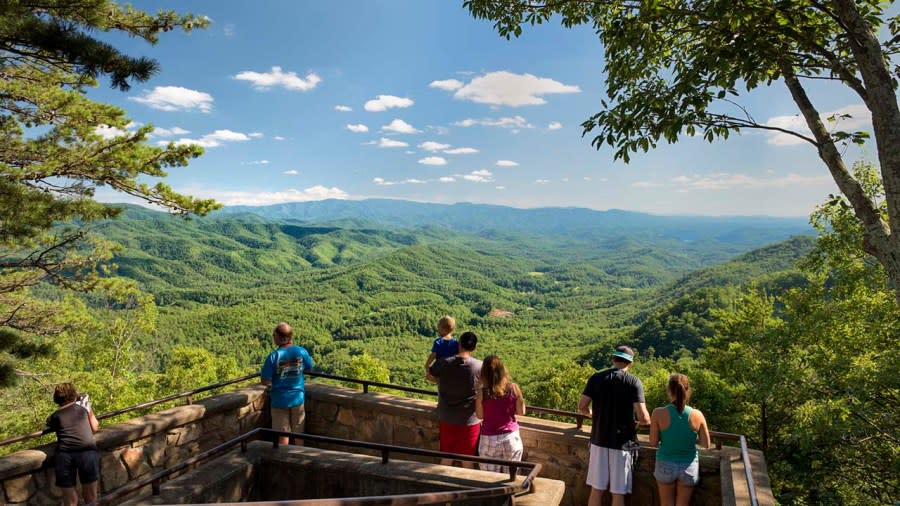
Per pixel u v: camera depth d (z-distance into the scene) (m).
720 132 4.62
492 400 4.21
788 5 4.22
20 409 15.80
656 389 23.45
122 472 4.45
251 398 5.74
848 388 11.85
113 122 8.81
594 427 4.09
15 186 6.85
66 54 5.71
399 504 2.75
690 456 3.83
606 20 6.10
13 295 9.73
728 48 4.44
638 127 4.84
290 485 4.03
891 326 12.90
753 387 14.98
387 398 5.67
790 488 13.41
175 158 9.10
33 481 3.86
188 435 5.04
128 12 7.23
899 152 3.81
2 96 8.05
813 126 4.49
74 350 21.33
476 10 6.64
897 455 11.82
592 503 4.09
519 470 4.25
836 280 14.22
